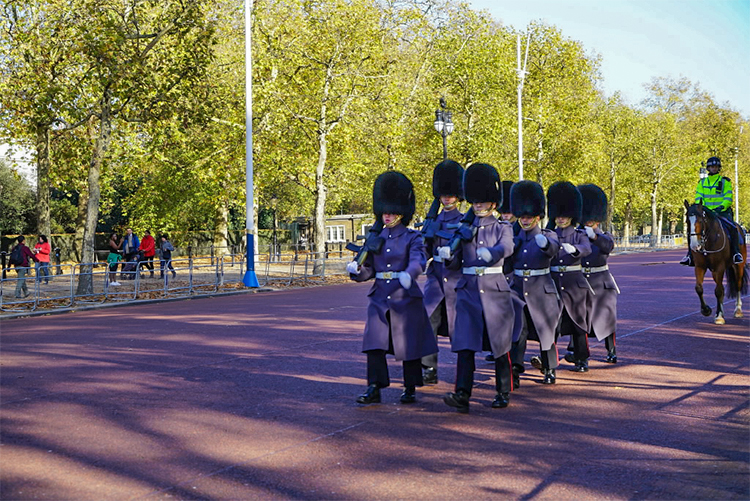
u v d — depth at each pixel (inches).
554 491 220.2
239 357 453.1
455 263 338.3
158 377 393.1
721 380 370.6
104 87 946.7
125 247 1352.1
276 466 243.6
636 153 2608.3
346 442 270.8
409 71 1525.6
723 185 618.2
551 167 1900.8
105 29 918.4
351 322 625.0
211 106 1083.9
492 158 1731.1
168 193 1681.8
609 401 333.1
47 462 248.5
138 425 294.5
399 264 336.2
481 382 382.9
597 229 421.4
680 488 221.9
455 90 1659.7
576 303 402.3
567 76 1927.9
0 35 992.9
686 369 400.2
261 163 1264.8
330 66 1267.2
